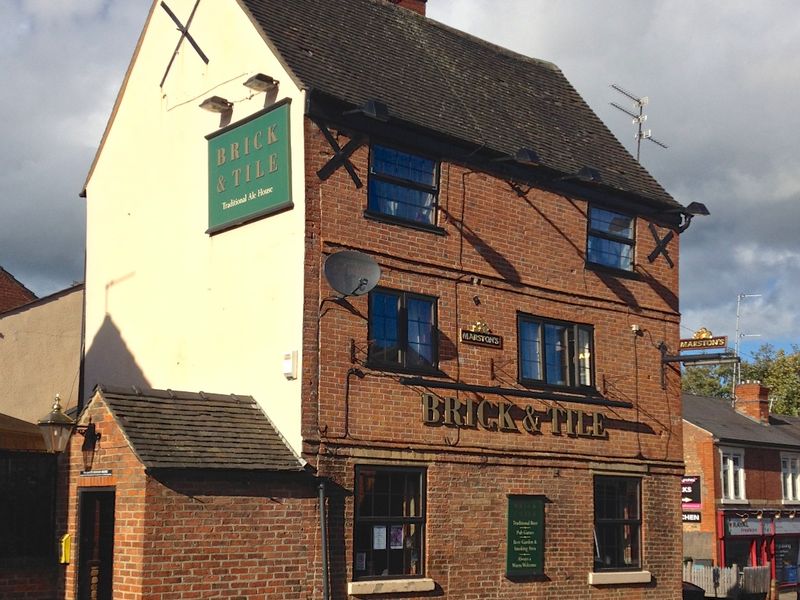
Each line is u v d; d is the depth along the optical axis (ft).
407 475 51.08
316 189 49.39
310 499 46.37
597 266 62.64
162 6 60.13
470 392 54.29
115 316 61.46
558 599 56.44
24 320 71.72
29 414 69.82
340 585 47.01
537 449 56.90
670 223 68.13
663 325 66.23
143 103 61.31
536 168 59.31
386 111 49.32
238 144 53.21
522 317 57.93
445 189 55.16
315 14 57.93
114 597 41.68
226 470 43.29
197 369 54.29
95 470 44.57
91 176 65.21
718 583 107.86
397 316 51.96
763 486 129.29
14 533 46.24
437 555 51.13
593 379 61.16
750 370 214.07
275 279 50.01
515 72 69.92
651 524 62.64
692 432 123.34
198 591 41.81
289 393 47.98
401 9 65.41
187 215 56.44
